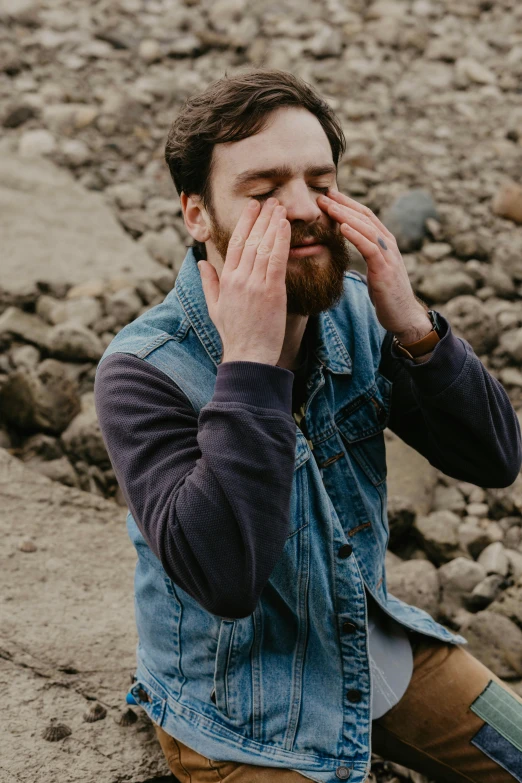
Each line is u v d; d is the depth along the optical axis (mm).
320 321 1601
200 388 1512
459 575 2510
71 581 2299
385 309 1552
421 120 4863
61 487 2664
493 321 3391
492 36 5602
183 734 1606
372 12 5691
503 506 2801
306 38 5445
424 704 1669
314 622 1550
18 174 4148
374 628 1687
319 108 1521
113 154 4516
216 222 1514
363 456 1672
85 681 2000
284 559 1507
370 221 1533
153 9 5688
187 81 5074
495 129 4816
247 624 1527
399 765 1925
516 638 2285
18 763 1781
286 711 1547
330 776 1530
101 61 5172
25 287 3488
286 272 1460
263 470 1354
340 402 1648
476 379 1570
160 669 1677
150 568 1635
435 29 5621
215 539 1345
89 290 3566
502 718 1652
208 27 5582
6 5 5375
